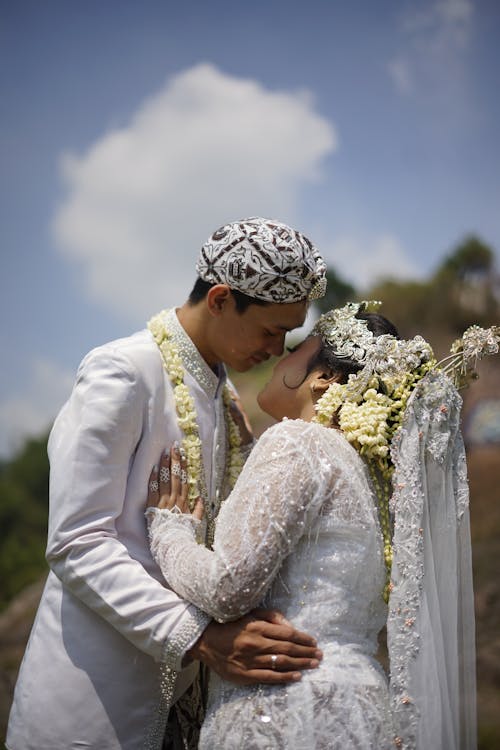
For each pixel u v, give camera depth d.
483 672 5.38
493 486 9.24
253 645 2.04
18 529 14.99
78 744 2.24
